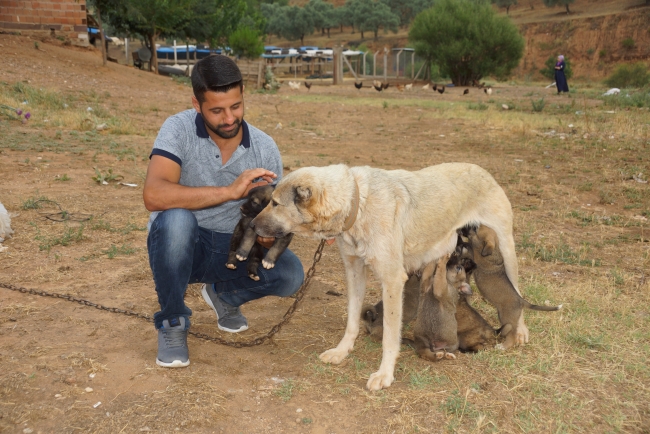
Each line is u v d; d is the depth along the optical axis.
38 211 7.69
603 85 49.06
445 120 19.72
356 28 134.62
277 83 34.22
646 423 3.62
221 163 4.25
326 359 4.31
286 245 4.20
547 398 3.83
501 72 43.94
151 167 4.03
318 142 14.84
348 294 4.44
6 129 13.10
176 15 29.91
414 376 4.06
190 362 4.23
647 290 5.64
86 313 4.93
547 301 5.34
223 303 4.82
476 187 4.86
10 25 24.28
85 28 25.67
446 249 4.69
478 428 3.49
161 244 3.98
